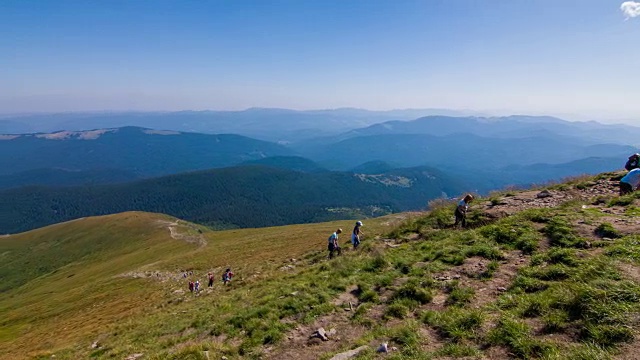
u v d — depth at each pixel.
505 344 6.79
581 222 12.01
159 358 10.80
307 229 68.06
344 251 22.06
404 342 7.78
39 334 40.44
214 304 18.52
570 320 6.90
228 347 10.16
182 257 69.88
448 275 10.99
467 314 8.05
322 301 11.88
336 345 9.05
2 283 134.88
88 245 151.75
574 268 8.89
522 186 23.31
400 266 12.91
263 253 46.38
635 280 7.37
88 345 20.73
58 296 72.06
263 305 12.84
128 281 62.62
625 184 14.67
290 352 9.27
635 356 5.45
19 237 177.38
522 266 10.20
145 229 155.75
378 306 10.51
